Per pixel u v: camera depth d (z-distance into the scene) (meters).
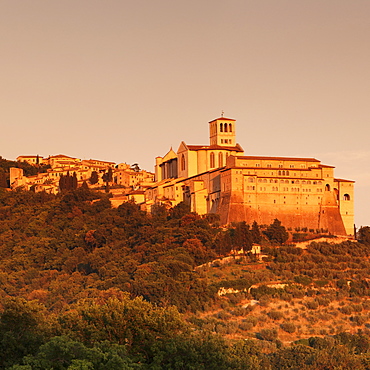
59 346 193.38
